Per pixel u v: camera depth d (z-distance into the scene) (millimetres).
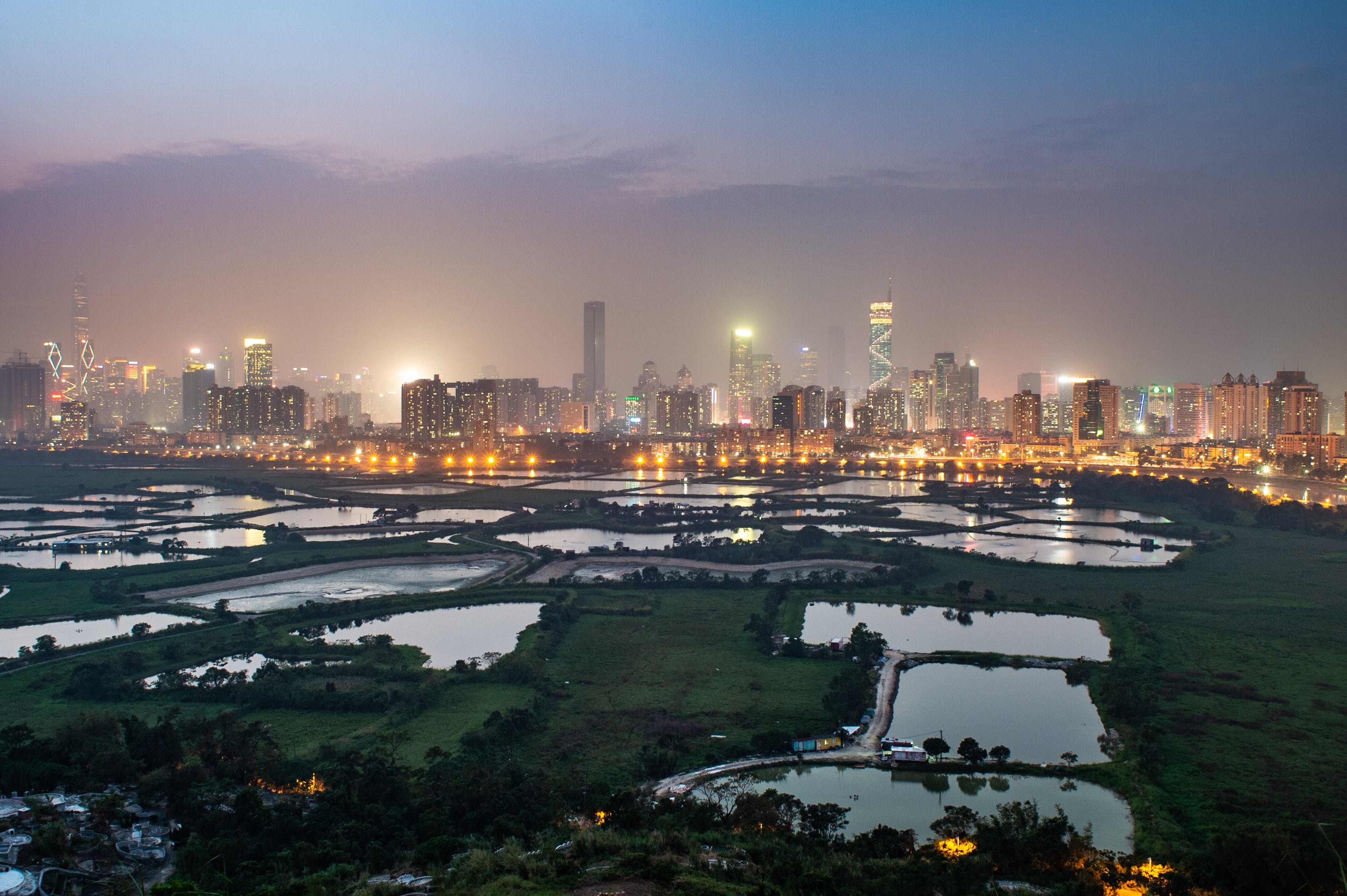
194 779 163250
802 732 199500
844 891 124875
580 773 176125
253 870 131625
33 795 156375
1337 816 159375
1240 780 174625
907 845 148375
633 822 151500
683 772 181375
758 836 145750
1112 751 190250
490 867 125875
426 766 180500
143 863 132875
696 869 126688
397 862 140000
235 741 180375
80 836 138250
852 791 175250
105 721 188000
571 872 123875
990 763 185250
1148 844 149625
